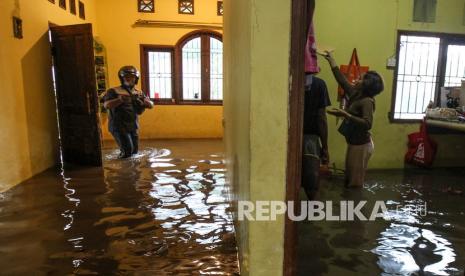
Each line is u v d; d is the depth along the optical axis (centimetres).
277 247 152
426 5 449
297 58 140
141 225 280
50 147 491
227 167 323
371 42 444
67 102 503
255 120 142
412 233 266
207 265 218
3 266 218
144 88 712
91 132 480
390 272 210
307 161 264
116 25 688
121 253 234
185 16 700
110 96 528
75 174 443
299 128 146
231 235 260
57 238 256
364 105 360
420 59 468
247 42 147
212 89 732
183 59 715
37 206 324
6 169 381
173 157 542
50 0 499
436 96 482
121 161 516
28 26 441
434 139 484
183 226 277
